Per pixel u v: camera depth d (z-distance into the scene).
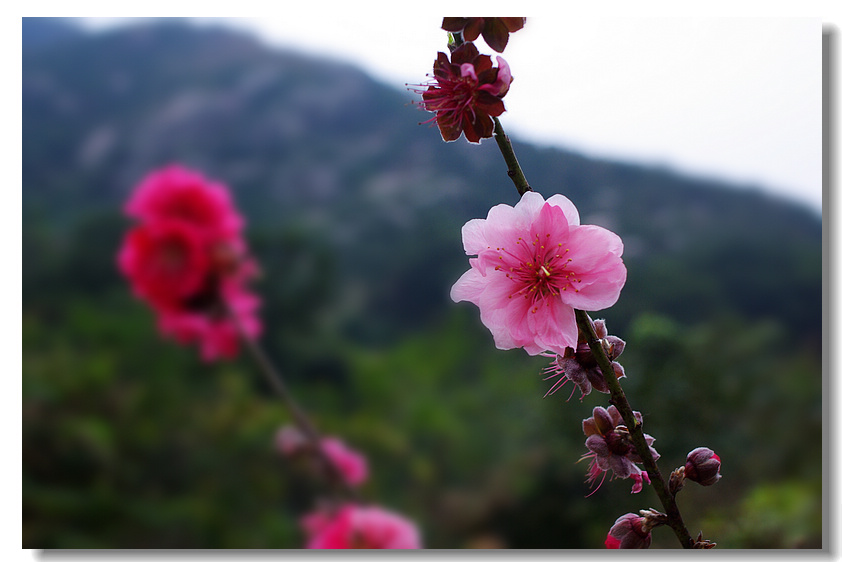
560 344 0.49
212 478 2.45
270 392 2.77
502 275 0.51
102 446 2.35
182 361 2.70
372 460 2.67
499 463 2.63
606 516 2.33
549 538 2.40
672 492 0.50
